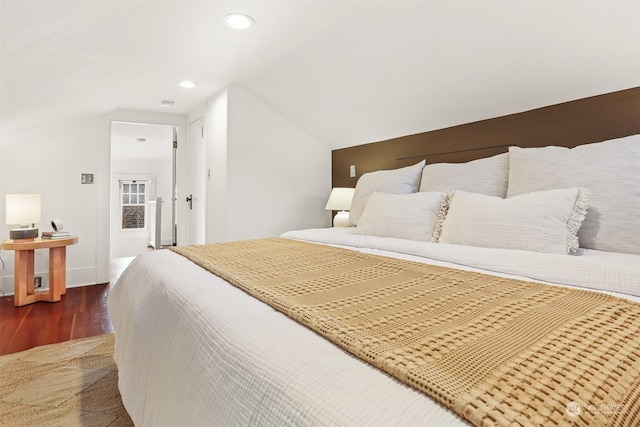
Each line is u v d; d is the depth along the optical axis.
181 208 4.21
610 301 0.85
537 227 1.37
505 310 0.79
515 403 0.45
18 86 2.11
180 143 4.15
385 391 0.50
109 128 3.72
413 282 1.06
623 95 1.70
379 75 2.29
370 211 2.10
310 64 2.40
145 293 1.25
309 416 0.47
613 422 0.43
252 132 3.05
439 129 2.55
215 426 0.61
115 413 1.48
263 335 0.69
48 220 3.42
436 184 2.13
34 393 1.62
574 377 0.51
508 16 1.58
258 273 1.20
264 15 1.82
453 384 0.49
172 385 0.84
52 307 2.90
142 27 1.84
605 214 1.41
